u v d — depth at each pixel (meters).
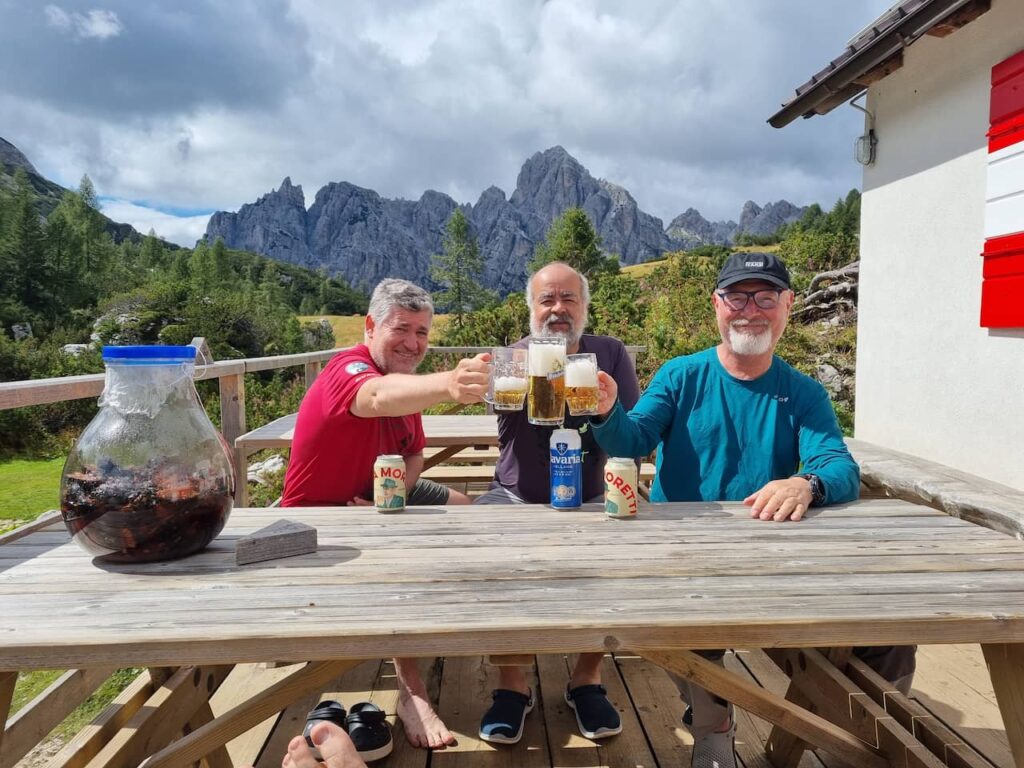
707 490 2.01
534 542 1.43
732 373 2.05
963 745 1.29
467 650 0.99
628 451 1.99
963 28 3.36
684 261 15.76
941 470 3.01
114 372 1.24
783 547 1.39
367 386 1.93
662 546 1.40
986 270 3.18
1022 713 1.17
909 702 1.42
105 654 0.95
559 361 1.67
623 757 1.82
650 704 2.10
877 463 3.21
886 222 4.05
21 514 6.96
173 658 0.96
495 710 1.91
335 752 1.22
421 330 2.33
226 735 1.22
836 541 1.43
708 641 1.02
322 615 1.03
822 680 1.59
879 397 4.14
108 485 1.21
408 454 2.48
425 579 1.20
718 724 1.56
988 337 3.26
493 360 1.68
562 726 1.97
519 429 2.36
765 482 1.97
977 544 1.42
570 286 2.50
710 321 12.45
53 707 1.40
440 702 2.12
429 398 1.76
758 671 2.30
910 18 3.11
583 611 1.05
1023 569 1.27
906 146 3.85
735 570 1.25
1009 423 3.13
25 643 0.93
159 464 1.24
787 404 1.99
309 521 1.61
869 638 1.04
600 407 1.88
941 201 3.57
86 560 1.31
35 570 1.25
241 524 1.58
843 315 8.78
